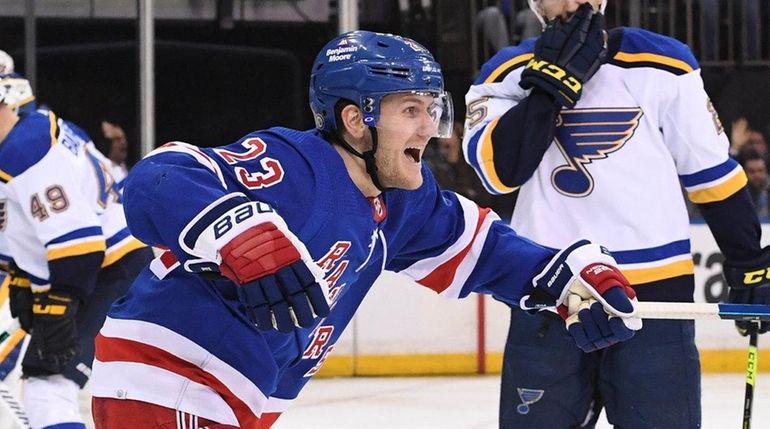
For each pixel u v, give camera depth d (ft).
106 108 52.47
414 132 13.85
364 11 52.03
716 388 45.47
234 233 12.09
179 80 52.95
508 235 16.22
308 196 13.56
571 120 20.93
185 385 13.83
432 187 15.62
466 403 42.65
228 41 53.11
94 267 26.71
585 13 20.59
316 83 14.10
